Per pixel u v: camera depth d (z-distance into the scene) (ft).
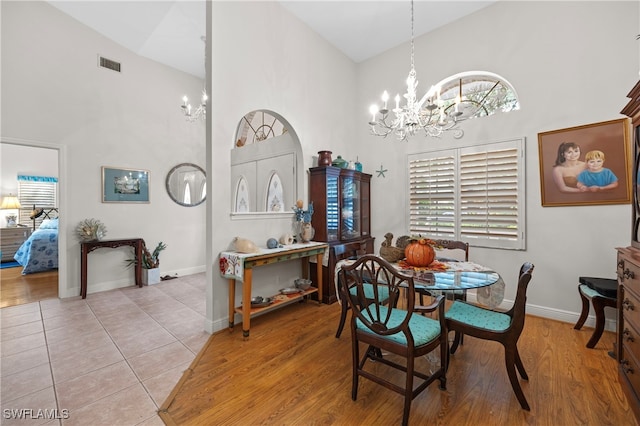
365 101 14.20
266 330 8.53
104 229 12.46
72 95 11.72
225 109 8.72
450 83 11.85
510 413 4.99
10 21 10.20
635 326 4.84
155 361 6.75
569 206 8.85
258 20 9.75
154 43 13.21
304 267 11.42
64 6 11.12
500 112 10.06
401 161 12.68
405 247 7.93
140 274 13.00
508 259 9.95
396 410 5.13
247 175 14.58
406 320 4.66
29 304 10.70
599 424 4.71
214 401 5.36
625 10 7.97
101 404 5.24
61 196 11.43
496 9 10.22
